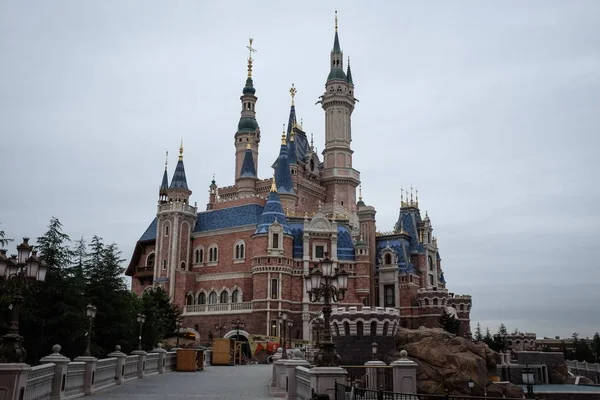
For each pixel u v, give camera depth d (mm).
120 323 48719
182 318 89562
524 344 130250
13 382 18906
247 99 119438
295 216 93938
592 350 141000
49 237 42406
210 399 26703
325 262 26453
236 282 89562
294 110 121750
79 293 42781
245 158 109188
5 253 23781
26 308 38969
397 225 111250
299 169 109375
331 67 119875
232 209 96562
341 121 116312
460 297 104062
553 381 79375
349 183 114875
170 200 98438
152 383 35312
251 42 122125
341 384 21531
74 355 42969
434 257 111812
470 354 50688
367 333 53625
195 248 97312
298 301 86250
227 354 61875
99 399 26203
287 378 27562
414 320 98438
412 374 29484
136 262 104875
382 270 101375
